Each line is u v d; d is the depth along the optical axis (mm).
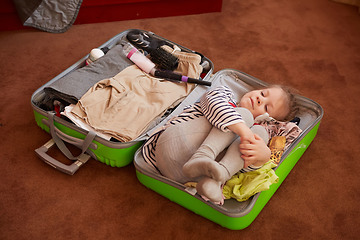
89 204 1415
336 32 2270
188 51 1812
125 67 1652
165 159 1340
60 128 1493
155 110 1516
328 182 1547
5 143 1588
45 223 1354
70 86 1513
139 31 1879
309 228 1397
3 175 1479
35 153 1561
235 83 1739
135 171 1523
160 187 1381
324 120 1791
